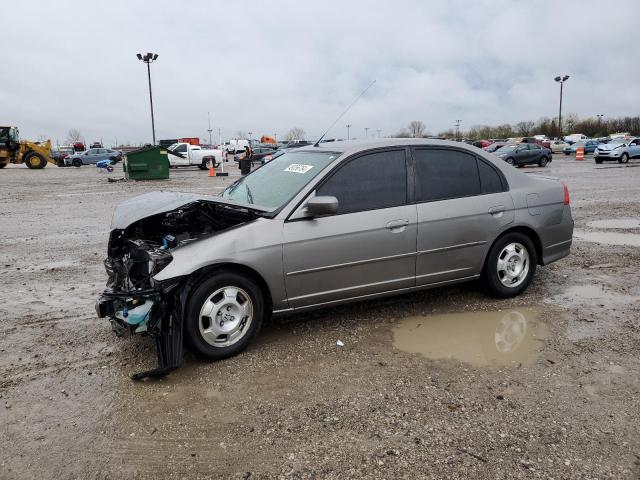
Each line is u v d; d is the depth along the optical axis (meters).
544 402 3.37
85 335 4.59
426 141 4.86
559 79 59.94
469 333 4.49
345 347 4.24
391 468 2.74
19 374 3.85
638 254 7.28
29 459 2.86
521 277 5.34
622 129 82.12
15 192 18.84
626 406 3.31
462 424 3.13
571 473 2.68
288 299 4.22
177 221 4.54
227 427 3.14
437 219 4.71
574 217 10.59
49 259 7.59
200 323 3.89
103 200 15.70
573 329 4.57
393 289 4.66
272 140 78.75
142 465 2.80
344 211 4.36
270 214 4.15
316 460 2.82
